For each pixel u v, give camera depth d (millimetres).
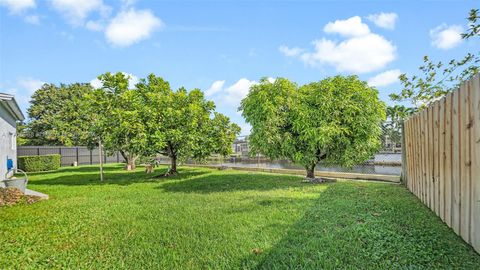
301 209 4785
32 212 5316
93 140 16031
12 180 6859
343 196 5871
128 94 11047
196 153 11734
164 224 4203
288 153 8133
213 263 2793
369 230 3496
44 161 17609
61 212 5289
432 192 4391
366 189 6758
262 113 7844
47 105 27562
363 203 5066
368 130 7551
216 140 12047
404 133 7305
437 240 3098
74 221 4602
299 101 7770
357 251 2891
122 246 3377
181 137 10750
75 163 21000
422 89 7738
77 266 2873
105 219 4676
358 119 7484
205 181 9477
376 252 2828
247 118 8391
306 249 3002
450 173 3514
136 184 9398
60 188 8695
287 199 5730
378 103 7738
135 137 10242
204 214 4711
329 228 3676
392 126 8984
